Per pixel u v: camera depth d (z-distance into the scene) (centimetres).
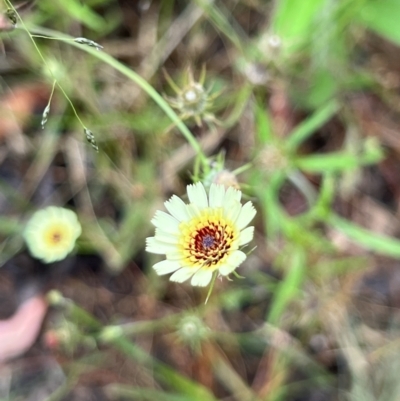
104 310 26
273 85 25
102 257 26
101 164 26
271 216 23
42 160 26
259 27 27
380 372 25
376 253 26
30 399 25
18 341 25
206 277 16
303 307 25
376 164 27
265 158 22
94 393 25
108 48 26
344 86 26
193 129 26
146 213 25
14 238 26
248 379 26
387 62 27
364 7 24
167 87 26
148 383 25
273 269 26
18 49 25
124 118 25
